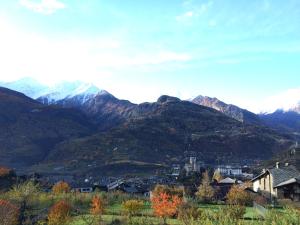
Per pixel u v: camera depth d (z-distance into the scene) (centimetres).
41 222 5622
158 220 5138
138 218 5425
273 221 1333
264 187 8462
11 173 10969
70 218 5644
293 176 8019
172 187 9281
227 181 12700
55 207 5753
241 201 6831
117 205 7644
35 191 7050
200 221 1446
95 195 7619
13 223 5509
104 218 5897
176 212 5131
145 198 8838
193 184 12450
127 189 12812
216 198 8269
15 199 6391
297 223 1315
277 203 6388
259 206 5375
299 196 7675
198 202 7394
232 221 1365
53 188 9781
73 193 8294
